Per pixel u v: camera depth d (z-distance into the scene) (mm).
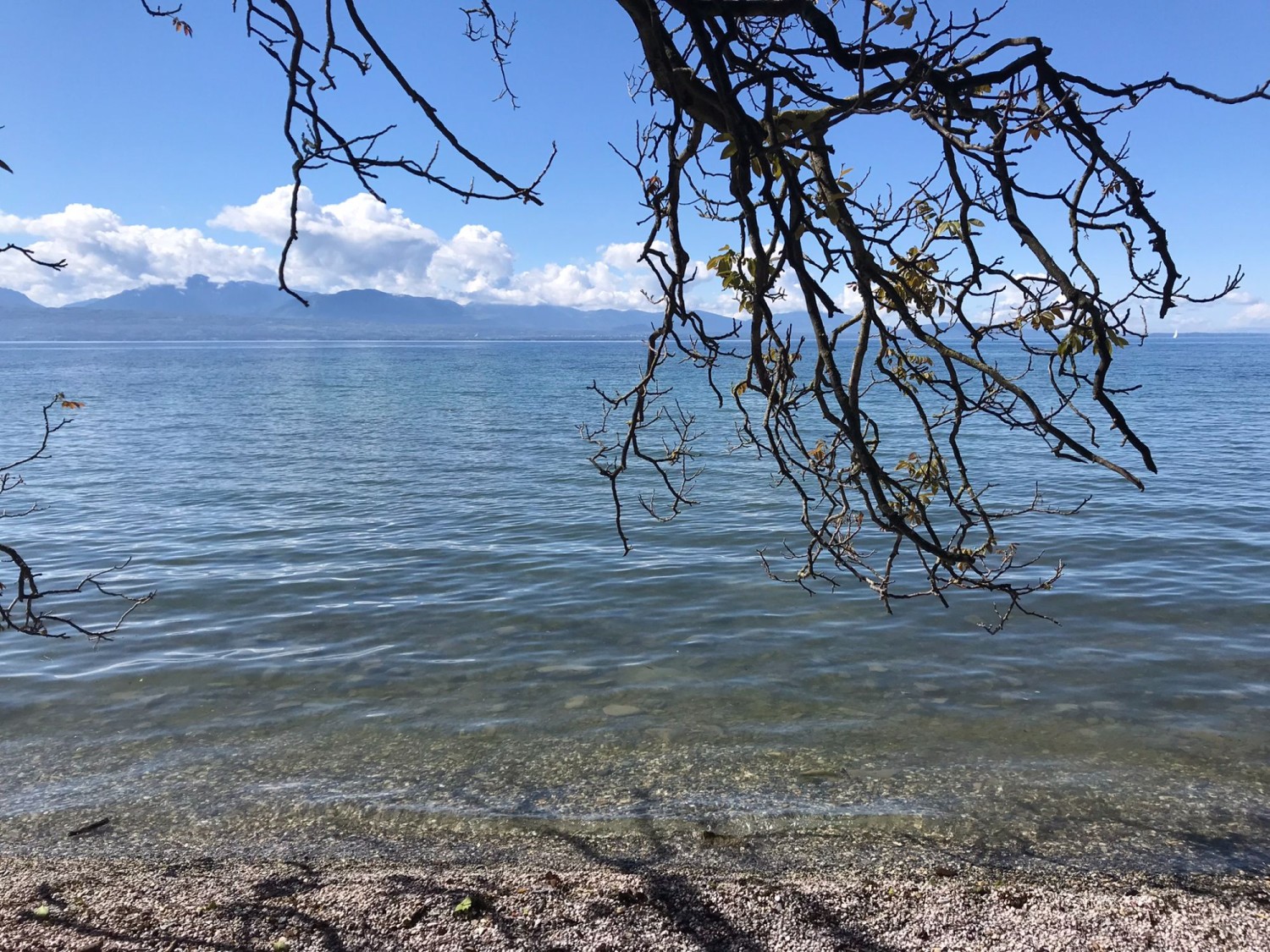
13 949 4262
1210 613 10000
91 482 20328
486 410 39562
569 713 7578
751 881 4922
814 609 10242
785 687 8055
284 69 2102
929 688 7984
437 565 12594
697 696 7875
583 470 21391
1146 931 4395
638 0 2248
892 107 2160
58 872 5109
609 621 10016
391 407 42031
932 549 2230
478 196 2215
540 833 5625
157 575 12172
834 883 4887
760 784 6293
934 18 2062
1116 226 2195
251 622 10141
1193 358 103938
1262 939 4320
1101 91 2123
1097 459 2049
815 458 3389
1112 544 13133
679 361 2805
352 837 5602
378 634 9703
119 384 62531
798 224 2211
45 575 12258
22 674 8477
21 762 6730
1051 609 10109
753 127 2209
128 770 6590
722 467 20859
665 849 5395
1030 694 7832
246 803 6074
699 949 4281
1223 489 17688
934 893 4773
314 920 4531
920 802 5977
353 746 6969
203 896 4789
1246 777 6305
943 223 2822
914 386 3061
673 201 2451
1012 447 24156
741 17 2229
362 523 15570
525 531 14789
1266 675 8203
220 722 7445
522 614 10336
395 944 4324
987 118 2223
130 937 4371
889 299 2439
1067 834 5543
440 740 7055
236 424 34000
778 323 2891
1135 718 7309
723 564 12414
